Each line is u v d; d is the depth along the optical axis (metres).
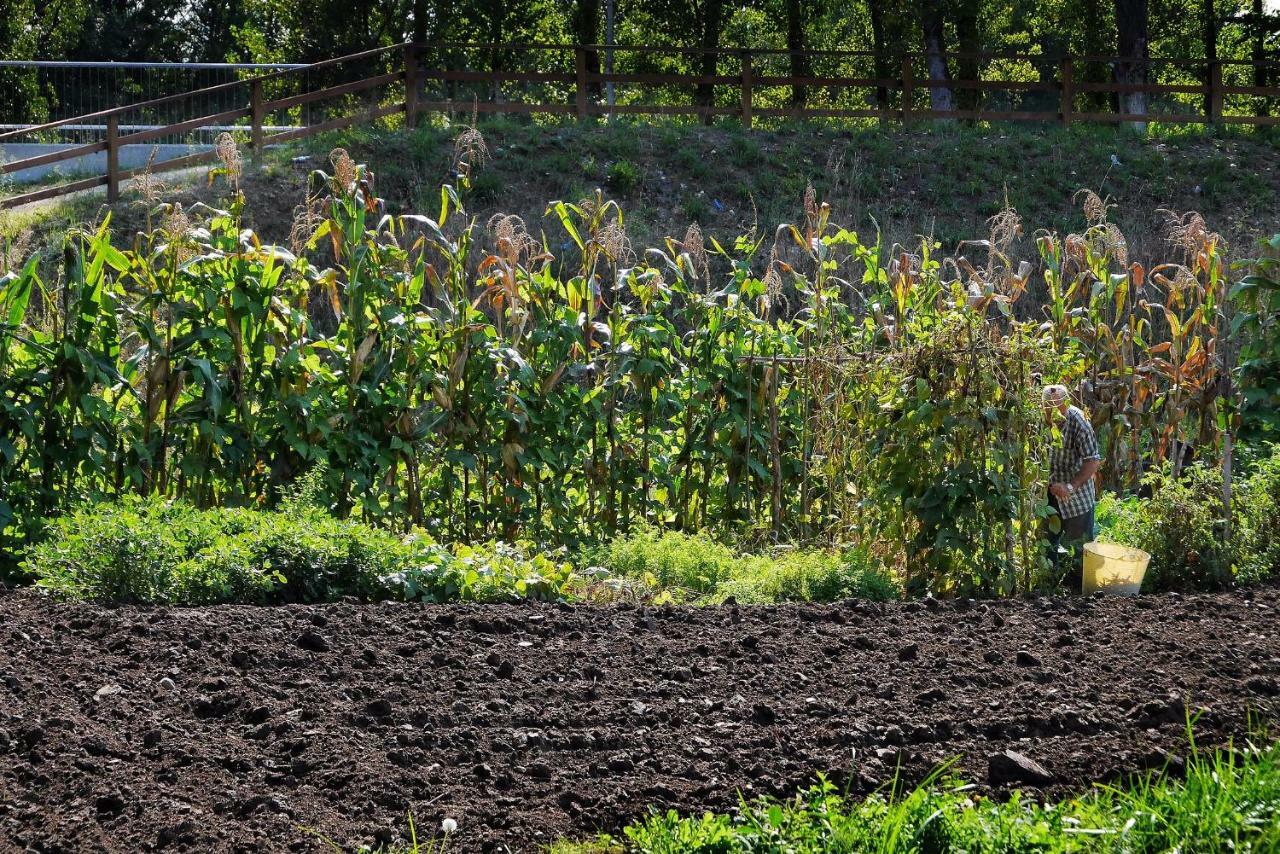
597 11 38.94
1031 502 8.22
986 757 4.46
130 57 47.19
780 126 26.28
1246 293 8.73
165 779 4.09
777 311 20.55
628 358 10.84
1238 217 24.09
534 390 10.52
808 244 11.95
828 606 6.88
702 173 23.83
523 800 4.04
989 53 26.66
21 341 8.86
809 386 10.88
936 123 26.84
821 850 3.58
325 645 5.57
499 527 10.45
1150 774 4.13
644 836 3.68
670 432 11.44
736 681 5.31
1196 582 8.35
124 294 9.57
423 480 10.49
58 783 3.98
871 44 43.81
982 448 8.06
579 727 4.73
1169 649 5.85
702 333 11.23
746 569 8.70
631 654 5.72
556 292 10.91
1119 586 7.88
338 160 10.24
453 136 23.73
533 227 21.41
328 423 9.80
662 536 10.26
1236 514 8.77
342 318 10.35
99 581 6.52
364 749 4.39
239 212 9.95
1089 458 9.01
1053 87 27.23
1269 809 3.75
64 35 44.81
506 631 6.10
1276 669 5.52
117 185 20.33
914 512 8.20
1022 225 23.44
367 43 38.47
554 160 23.33
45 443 9.01
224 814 3.86
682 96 39.56
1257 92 28.08
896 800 4.12
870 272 11.84
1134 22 30.05
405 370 10.20
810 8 38.31
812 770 4.31
